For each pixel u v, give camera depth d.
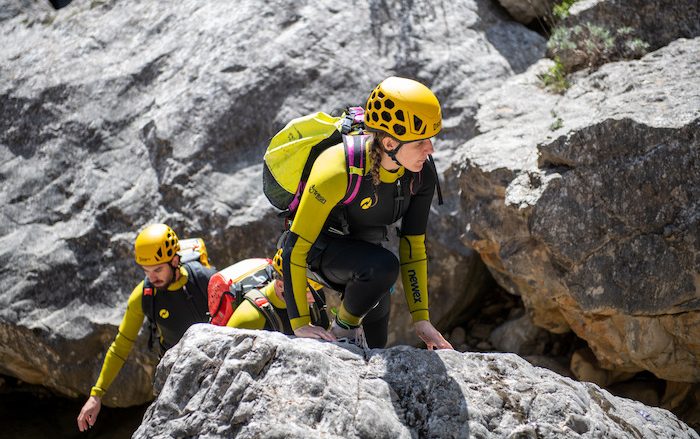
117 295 5.84
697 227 4.19
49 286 5.87
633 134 4.32
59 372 5.89
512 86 5.96
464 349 5.76
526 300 5.25
